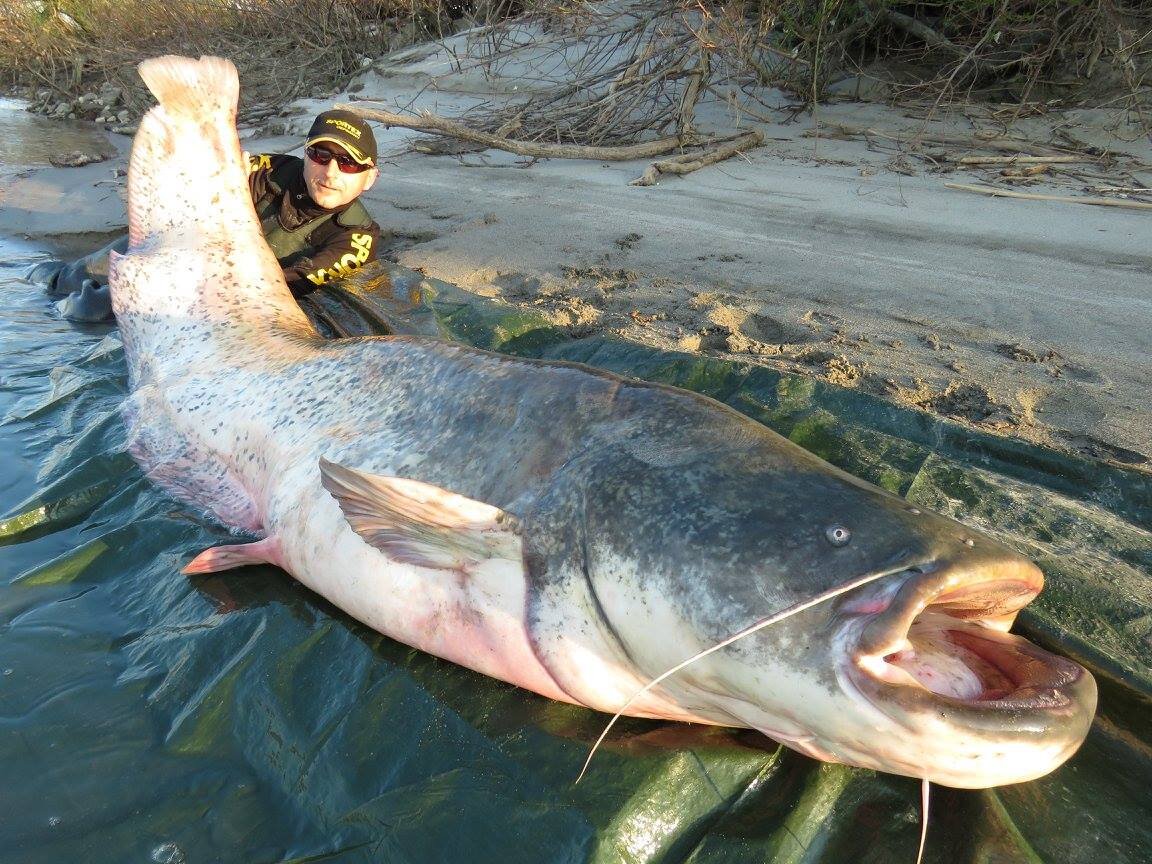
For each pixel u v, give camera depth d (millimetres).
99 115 6137
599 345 1892
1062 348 1934
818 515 938
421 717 1081
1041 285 2268
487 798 964
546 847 910
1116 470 1443
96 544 1454
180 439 1668
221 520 1530
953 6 4062
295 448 1436
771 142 3744
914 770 857
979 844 903
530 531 1089
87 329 2398
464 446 1236
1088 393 1745
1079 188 3012
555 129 4043
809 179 3256
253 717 1109
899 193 3051
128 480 1628
